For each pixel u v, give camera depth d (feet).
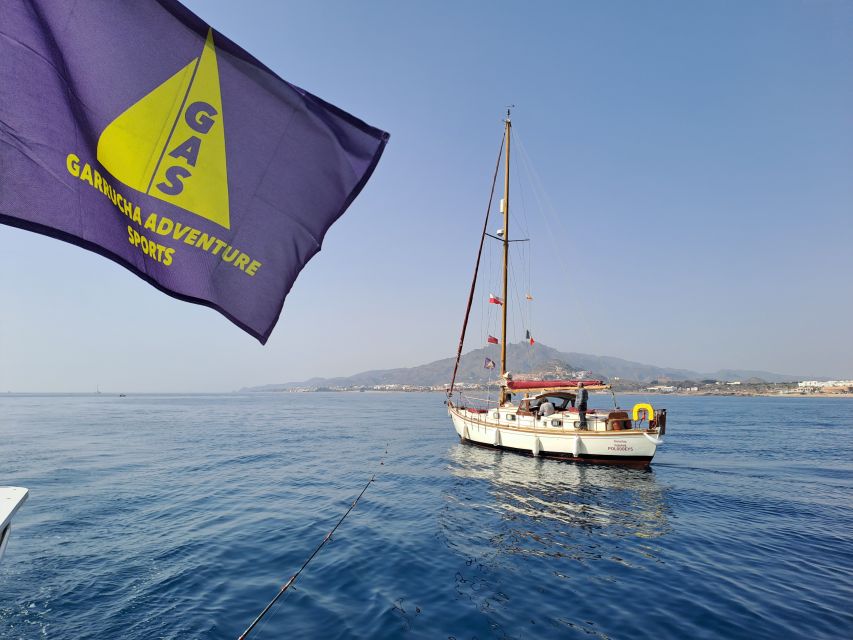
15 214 8.63
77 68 9.45
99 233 9.43
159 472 71.26
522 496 57.93
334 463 83.41
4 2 8.93
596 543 40.11
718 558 36.55
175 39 10.23
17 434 131.54
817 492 62.64
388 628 24.62
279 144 11.55
